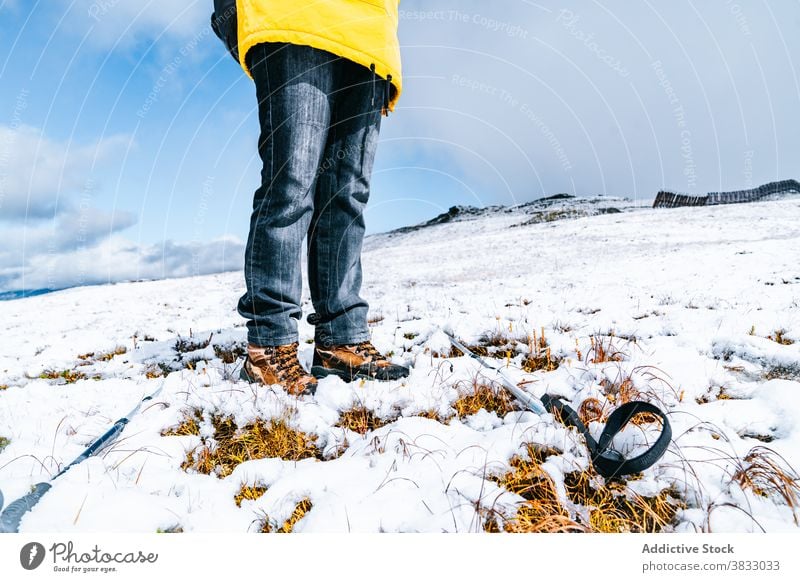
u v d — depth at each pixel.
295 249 2.01
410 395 1.91
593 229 21.52
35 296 14.15
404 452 1.40
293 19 1.82
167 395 2.11
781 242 9.52
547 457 1.38
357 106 2.11
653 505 1.18
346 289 2.21
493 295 5.57
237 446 1.63
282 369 2.03
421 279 9.86
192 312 7.03
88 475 1.31
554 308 4.24
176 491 1.31
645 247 13.01
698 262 7.26
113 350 4.05
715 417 1.56
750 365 2.22
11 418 1.94
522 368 2.39
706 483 1.21
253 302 2.03
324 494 1.23
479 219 54.94
